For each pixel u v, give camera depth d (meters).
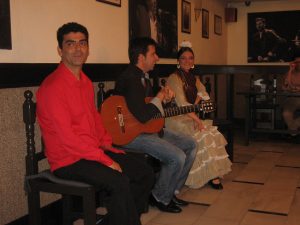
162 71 4.22
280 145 5.20
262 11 6.98
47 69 2.53
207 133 3.32
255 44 7.09
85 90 2.23
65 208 2.43
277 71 5.31
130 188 2.18
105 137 2.42
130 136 2.68
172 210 2.87
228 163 3.49
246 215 2.81
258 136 5.83
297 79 5.29
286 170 3.98
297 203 3.04
